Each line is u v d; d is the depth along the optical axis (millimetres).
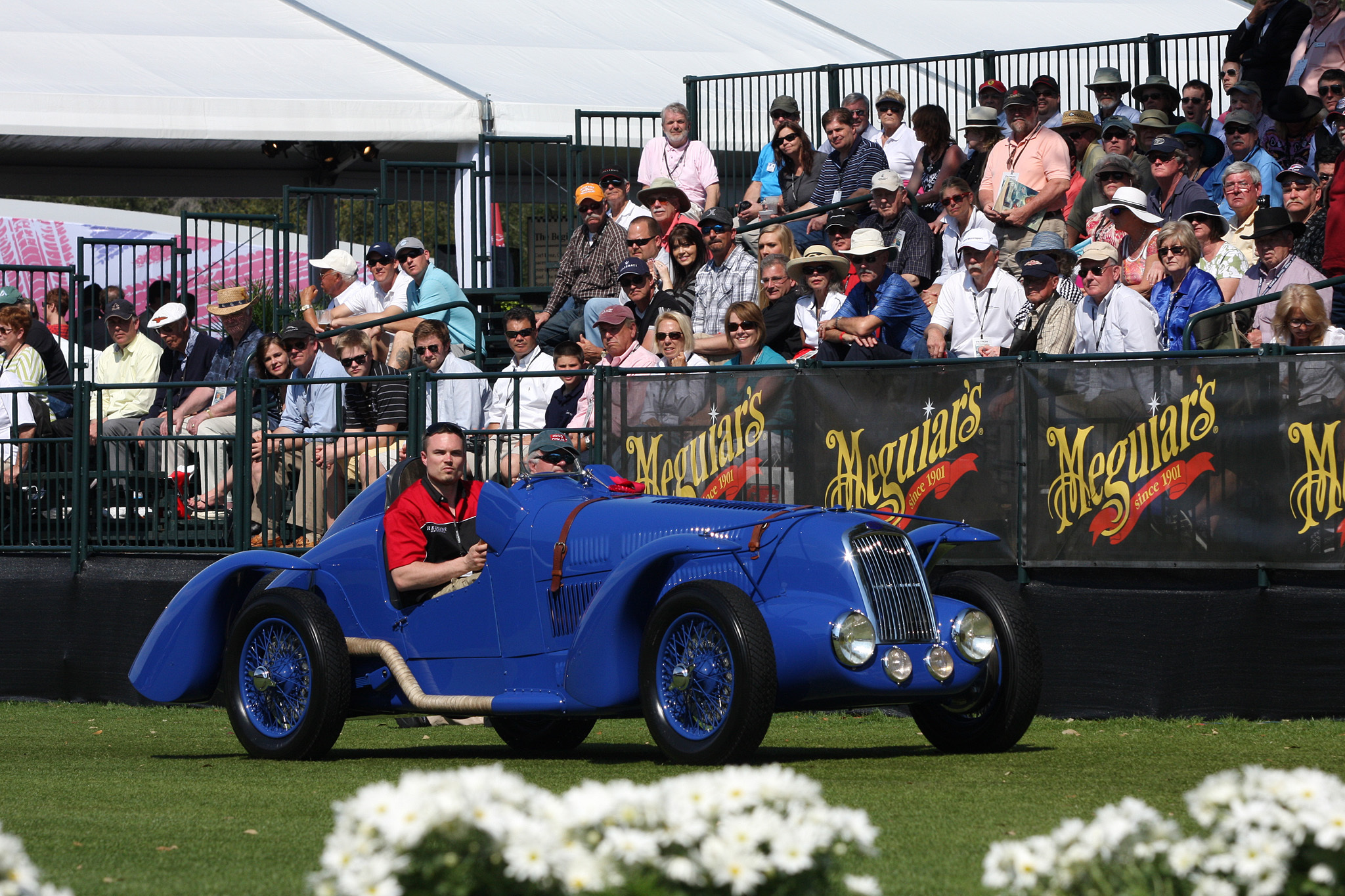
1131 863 10602
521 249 60844
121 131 56812
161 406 47438
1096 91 50125
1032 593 30875
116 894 14766
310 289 55781
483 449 36688
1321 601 28391
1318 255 38750
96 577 40219
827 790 20469
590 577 24609
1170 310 34625
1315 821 10242
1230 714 29078
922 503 31891
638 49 66938
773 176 54969
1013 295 36938
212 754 27969
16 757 27719
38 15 63438
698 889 9812
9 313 46094
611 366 35031
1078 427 30453
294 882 15219
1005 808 18891
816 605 22812
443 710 25703
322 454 38281
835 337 37750
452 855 9805
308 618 25938
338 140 58594
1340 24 45406
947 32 68812
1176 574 29688
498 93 60562
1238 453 29000
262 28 64875
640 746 29078
